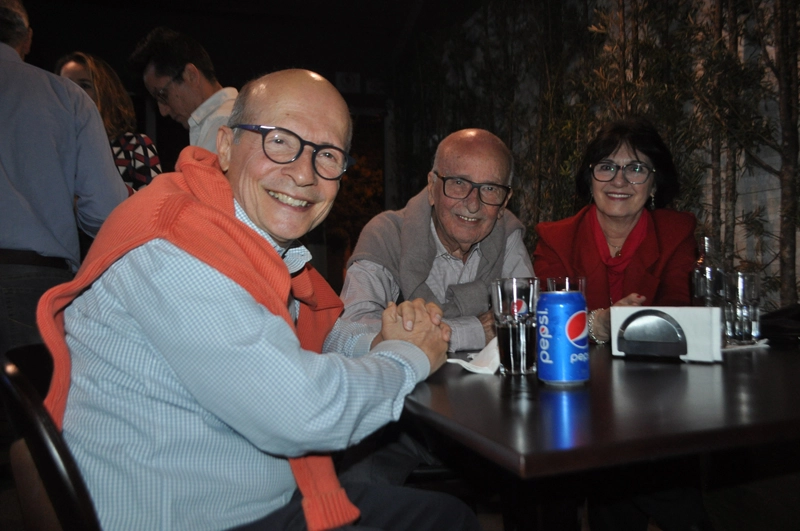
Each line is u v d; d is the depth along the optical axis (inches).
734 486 58.4
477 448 27.9
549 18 164.4
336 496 37.6
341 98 46.4
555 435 27.4
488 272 76.3
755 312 59.4
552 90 156.3
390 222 76.8
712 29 111.7
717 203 112.8
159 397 34.2
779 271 107.5
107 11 253.1
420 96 250.5
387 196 295.3
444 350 45.4
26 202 68.5
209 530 34.3
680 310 49.5
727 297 59.9
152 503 32.9
